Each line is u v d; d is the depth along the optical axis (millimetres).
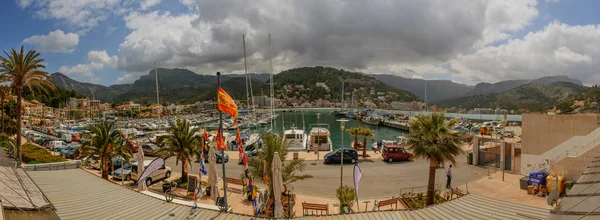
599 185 7785
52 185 15750
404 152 35625
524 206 13273
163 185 23062
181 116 161875
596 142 22703
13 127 59000
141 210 13391
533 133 25812
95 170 30750
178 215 12992
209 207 15320
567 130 24078
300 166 21281
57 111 145125
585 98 142500
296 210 19312
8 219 9820
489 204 13773
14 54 28125
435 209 13609
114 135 25922
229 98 15508
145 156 39625
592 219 6398
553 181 20016
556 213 7699
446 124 19281
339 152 34906
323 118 174500
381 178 27922
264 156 20219
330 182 26609
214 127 103375
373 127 110062
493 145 37469
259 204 17625
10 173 15500
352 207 19781
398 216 13008
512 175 26750
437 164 19188
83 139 52281
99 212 12922
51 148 43500
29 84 29031
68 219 11977
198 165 34500
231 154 41156
